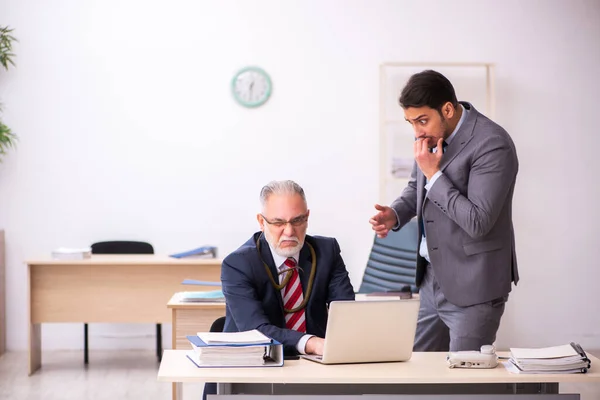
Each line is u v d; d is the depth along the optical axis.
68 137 6.40
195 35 6.45
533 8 6.55
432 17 6.51
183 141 6.46
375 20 6.50
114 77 6.41
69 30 6.38
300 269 3.01
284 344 2.82
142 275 5.61
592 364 2.73
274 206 2.91
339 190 6.54
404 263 5.54
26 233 6.40
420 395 2.60
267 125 6.50
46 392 5.12
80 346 6.53
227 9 6.45
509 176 3.16
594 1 6.55
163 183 6.46
